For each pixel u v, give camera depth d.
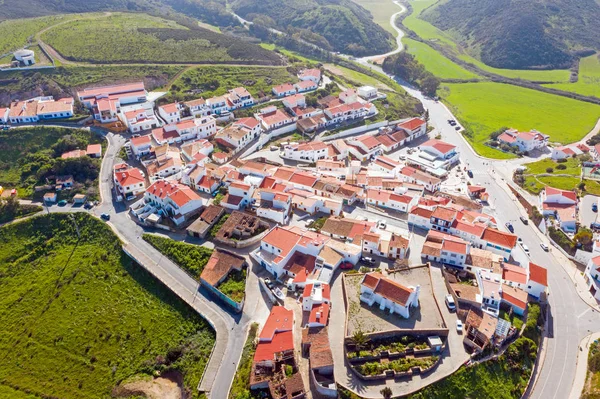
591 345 104.44
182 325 104.75
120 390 94.06
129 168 152.88
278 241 118.12
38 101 188.62
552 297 116.38
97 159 160.12
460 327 98.19
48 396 95.69
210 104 197.38
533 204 151.88
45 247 133.75
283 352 89.69
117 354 101.81
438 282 111.00
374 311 100.00
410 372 88.44
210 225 128.50
